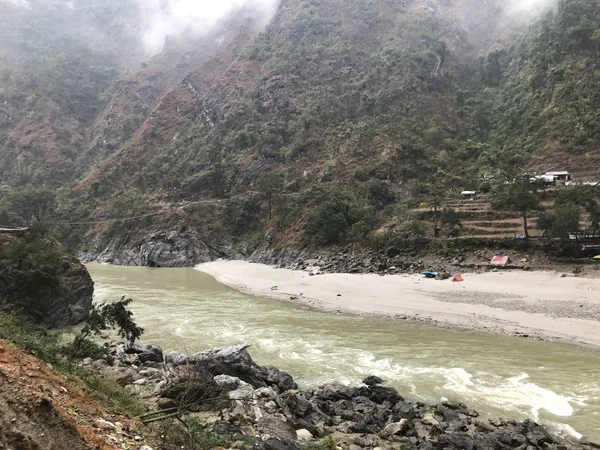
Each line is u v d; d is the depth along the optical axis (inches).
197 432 441.7
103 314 881.5
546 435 600.1
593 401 733.9
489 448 552.4
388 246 2551.7
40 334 760.3
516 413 693.9
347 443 543.8
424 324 1304.1
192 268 3408.0
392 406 721.6
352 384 824.3
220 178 4288.9
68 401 373.1
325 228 2955.2
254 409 596.7
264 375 790.5
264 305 1667.1
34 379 369.7
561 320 1213.1
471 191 2974.9
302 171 3944.4
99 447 309.6
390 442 566.3
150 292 2032.5
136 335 916.6
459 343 1098.1
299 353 1029.8
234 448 433.4
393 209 3011.8
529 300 1430.9
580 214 2081.7
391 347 1073.5
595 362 927.0
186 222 3895.2
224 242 3752.5
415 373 888.9
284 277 2384.4
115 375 684.7
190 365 649.6
